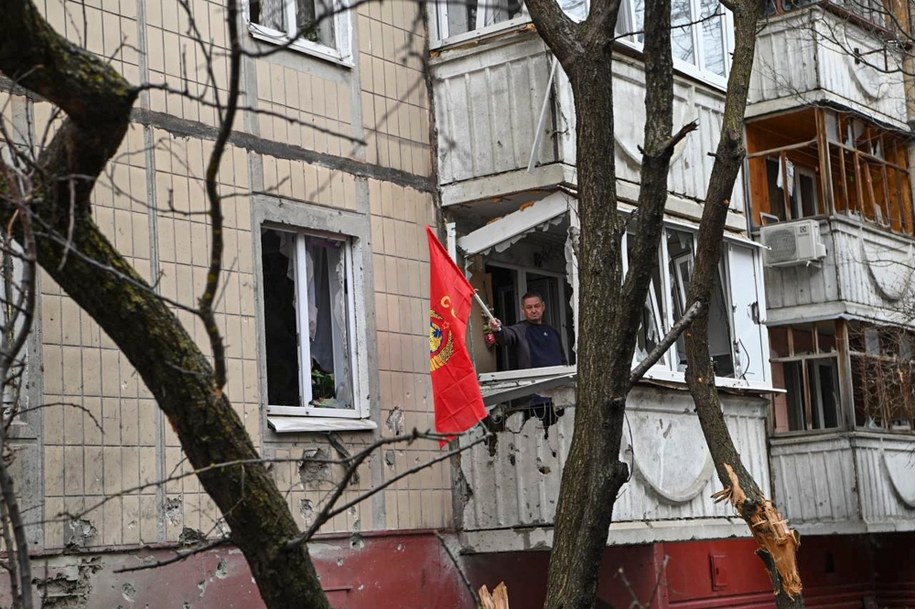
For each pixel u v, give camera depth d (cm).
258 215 1220
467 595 1355
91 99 565
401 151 1377
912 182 2064
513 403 1368
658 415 1403
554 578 782
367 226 1330
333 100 1314
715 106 1577
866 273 1884
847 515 1798
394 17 1396
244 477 591
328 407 1285
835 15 1883
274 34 1272
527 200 1388
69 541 1017
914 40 1623
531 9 859
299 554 603
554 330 1409
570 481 799
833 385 1967
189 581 1102
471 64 1394
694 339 1050
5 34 548
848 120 1936
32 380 1004
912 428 1969
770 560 1025
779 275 1877
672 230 1480
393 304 1345
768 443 1856
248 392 1187
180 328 593
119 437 1064
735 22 1073
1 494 591
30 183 544
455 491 1370
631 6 1436
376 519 1281
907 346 1900
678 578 1605
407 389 1344
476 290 1446
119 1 1122
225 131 524
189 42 1175
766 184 1956
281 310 1268
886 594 2122
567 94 1349
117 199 1093
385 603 1268
